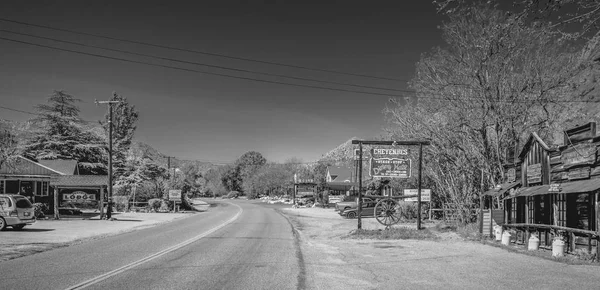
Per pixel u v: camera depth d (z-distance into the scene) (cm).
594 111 2144
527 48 2214
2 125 4047
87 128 6238
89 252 1468
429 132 2725
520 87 2309
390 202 2544
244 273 1091
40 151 5522
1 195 2341
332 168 9400
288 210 5659
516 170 1795
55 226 2681
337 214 4609
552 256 1341
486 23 2212
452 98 2520
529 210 1627
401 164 2266
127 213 4475
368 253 1538
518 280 1013
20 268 1127
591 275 1059
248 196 12912
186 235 2164
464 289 930
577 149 1339
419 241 1895
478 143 2464
